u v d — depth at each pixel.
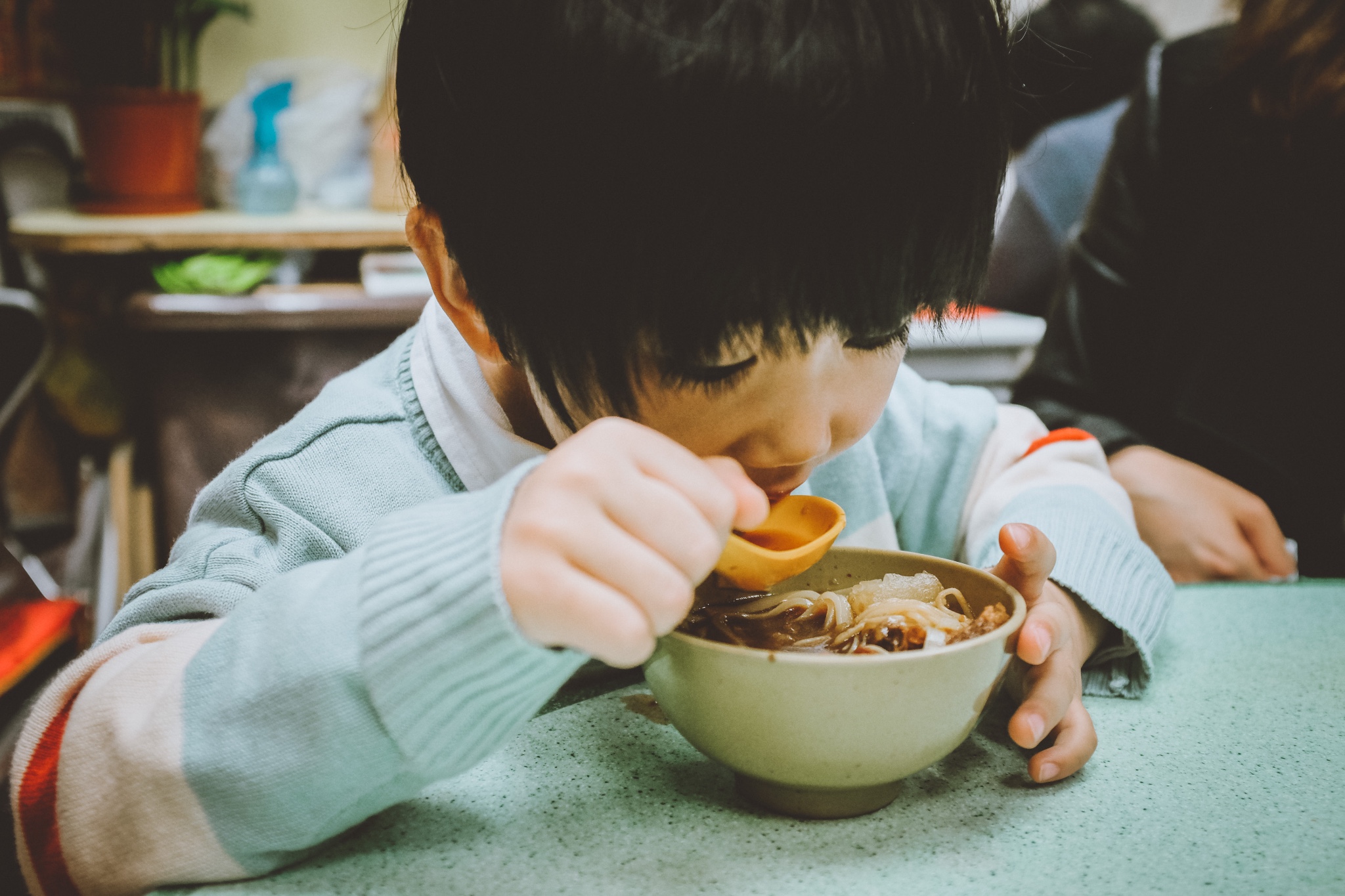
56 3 2.45
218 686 0.49
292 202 2.36
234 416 2.07
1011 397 1.62
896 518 0.97
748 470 0.55
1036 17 1.96
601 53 0.44
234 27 2.62
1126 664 0.69
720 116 0.44
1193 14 2.83
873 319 0.49
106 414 2.24
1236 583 0.92
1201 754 0.59
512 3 0.47
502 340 0.54
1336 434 1.33
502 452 0.74
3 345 1.44
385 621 0.45
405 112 0.56
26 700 0.98
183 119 2.26
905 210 0.47
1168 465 1.30
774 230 0.44
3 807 0.93
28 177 2.54
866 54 0.45
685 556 0.42
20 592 1.15
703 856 0.47
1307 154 1.26
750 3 0.44
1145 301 1.43
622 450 0.43
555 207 0.46
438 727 0.45
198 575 0.65
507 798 0.53
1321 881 0.45
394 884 0.45
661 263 0.45
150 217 2.26
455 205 0.52
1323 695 0.68
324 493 0.71
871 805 0.51
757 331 0.46
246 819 0.46
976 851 0.48
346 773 0.46
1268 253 1.31
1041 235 2.15
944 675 0.45
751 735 0.47
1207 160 1.36
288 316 2.02
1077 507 0.78
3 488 2.39
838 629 0.56
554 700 0.69
